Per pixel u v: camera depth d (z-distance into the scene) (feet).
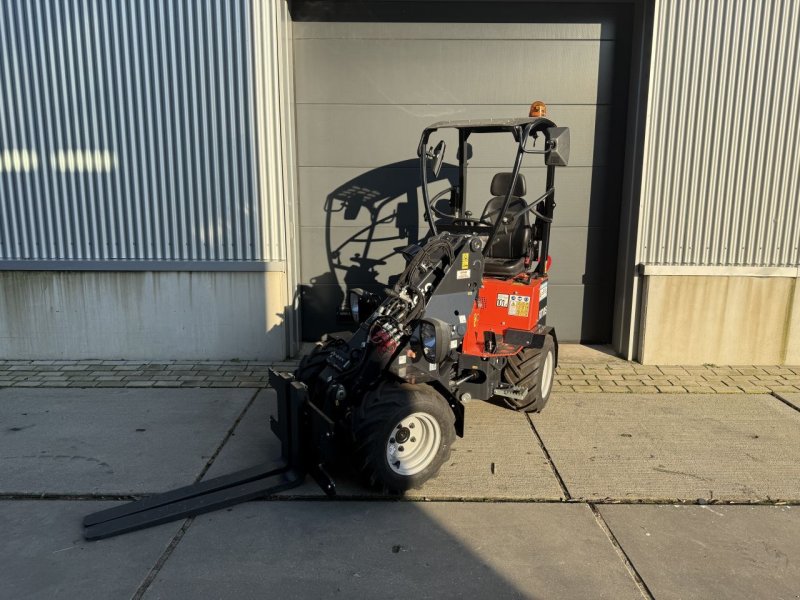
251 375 18.53
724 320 19.72
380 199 20.80
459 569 9.64
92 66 18.56
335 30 19.86
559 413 15.76
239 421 15.23
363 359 11.93
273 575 9.46
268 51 18.39
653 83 18.61
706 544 10.35
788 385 18.04
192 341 19.88
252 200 19.21
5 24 18.40
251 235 19.42
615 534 10.59
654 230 19.42
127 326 19.81
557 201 20.86
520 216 15.67
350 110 20.30
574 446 13.88
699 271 19.38
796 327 19.79
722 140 18.89
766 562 9.88
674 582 9.37
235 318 19.75
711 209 19.27
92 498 11.71
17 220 19.43
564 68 20.10
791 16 18.21
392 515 11.16
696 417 15.60
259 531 10.63
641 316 19.84
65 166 19.13
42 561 9.80
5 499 11.65
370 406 11.25
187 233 19.44
